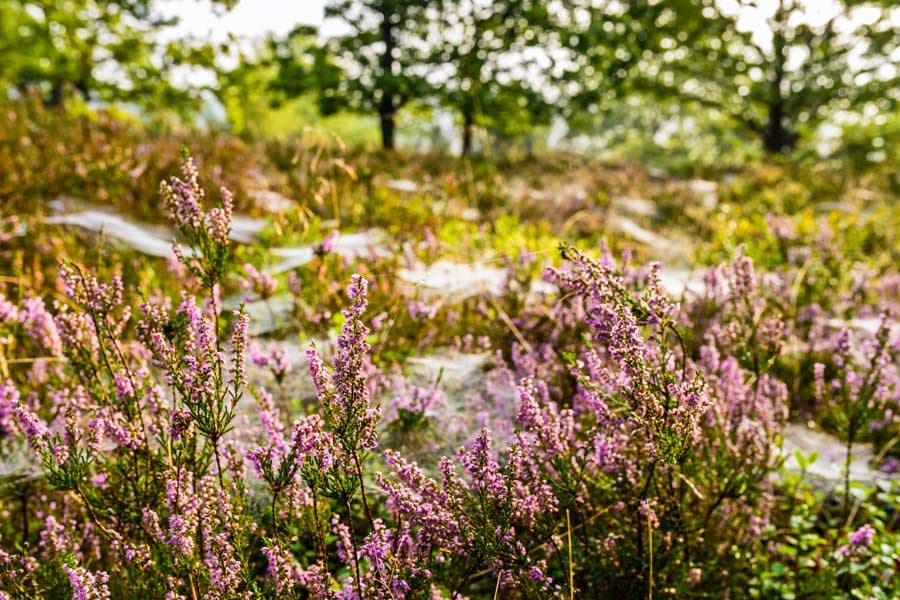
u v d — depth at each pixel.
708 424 2.51
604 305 1.83
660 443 1.74
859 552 2.38
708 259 6.05
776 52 21.16
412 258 4.25
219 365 1.67
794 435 3.52
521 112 18.64
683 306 3.43
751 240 6.43
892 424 3.34
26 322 2.79
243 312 1.70
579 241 5.81
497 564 1.81
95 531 2.03
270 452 1.78
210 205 5.38
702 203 10.09
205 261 1.95
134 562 1.81
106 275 3.85
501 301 3.83
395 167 10.97
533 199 8.20
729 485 2.33
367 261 4.31
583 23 18.31
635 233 7.48
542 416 2.01
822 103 21.48
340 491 1.56
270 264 4.55
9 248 4.38
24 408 1.67
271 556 1.66
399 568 1.66
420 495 1.77
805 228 6.70
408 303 3.71
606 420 2.00
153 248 4.62
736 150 25.41
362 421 1.52
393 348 3.51
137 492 1.97
